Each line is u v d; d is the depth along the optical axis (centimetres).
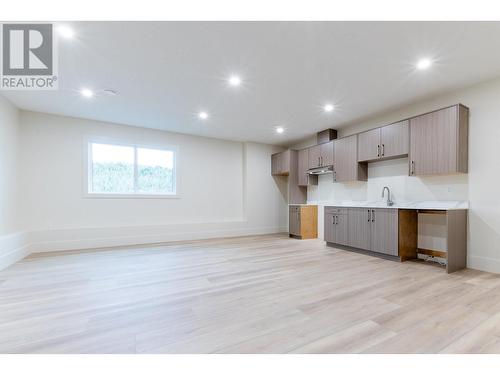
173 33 215
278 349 144
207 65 268
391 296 220
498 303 204
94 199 457
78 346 147
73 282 259
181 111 411
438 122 316
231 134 558
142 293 229
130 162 499
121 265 325
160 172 533
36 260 350
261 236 593
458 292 228
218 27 207
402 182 390
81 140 447
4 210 345
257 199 634
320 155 520
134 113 421
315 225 562
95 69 276
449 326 168
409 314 185
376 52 242
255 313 189
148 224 504
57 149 428
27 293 229
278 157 629
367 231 385
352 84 311
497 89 290
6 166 353
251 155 629
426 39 221
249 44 230
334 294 225
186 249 429
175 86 319
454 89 323
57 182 427
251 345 148
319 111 407
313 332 162
